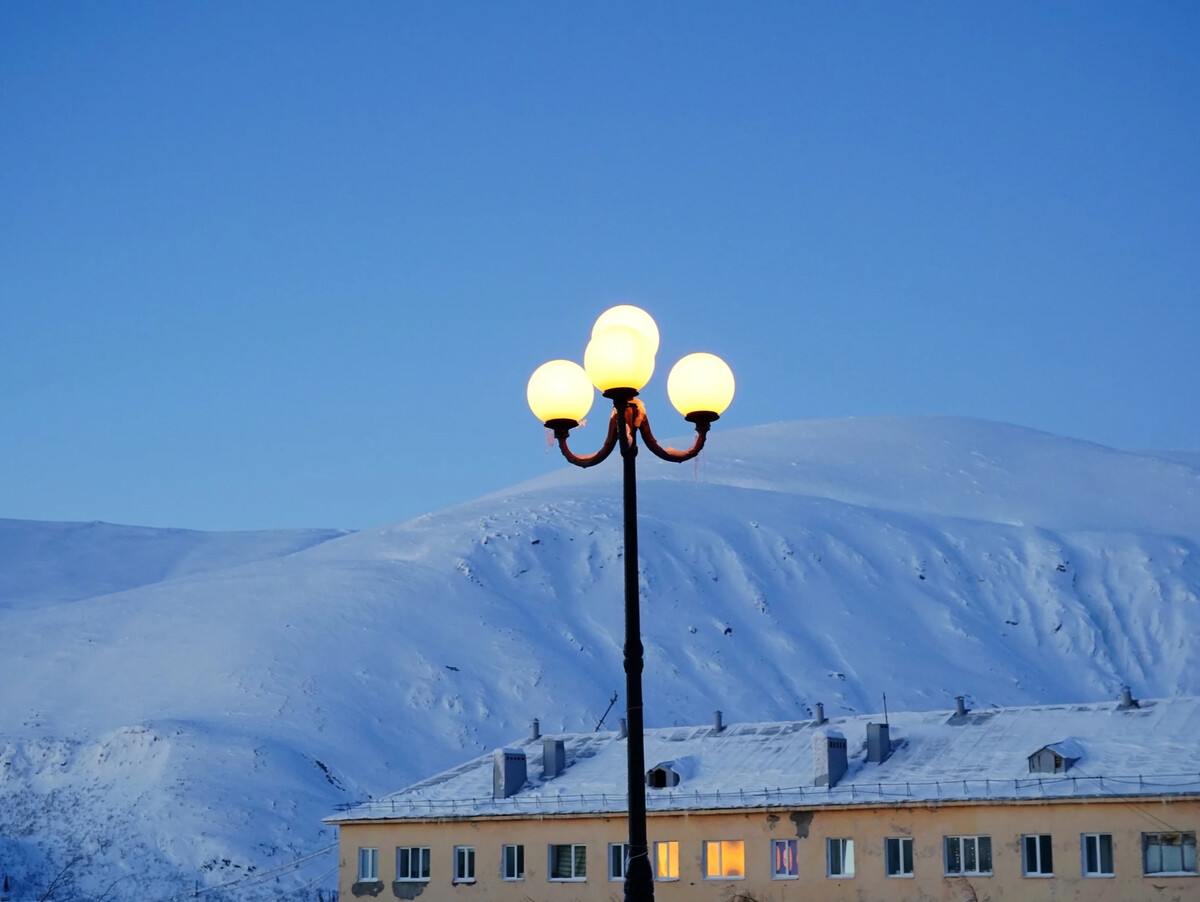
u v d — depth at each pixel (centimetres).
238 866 11881
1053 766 5697
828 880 5875
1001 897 5538
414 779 14862
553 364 2027
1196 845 5250
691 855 6159
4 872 11525
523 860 6506
